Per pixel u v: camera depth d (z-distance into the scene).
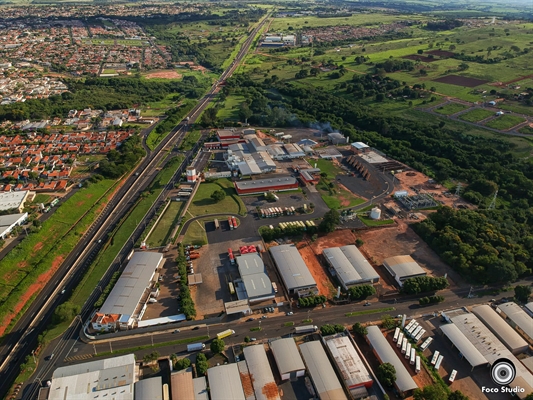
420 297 119.94
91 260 135.12
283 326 107.81
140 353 99.06
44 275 126.50
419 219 160.38
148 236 146.25
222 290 120.19
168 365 95.69
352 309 114.50
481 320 109.38
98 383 86.88
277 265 127.88
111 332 104.50
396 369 92.69
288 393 89.06
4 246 136.25
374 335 102.06
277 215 160.75
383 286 123.88
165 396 85.88
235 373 90.75
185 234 147.75
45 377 92.00
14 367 95.50
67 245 141.88
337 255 132.50
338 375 92.44
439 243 140.62
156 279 123.12
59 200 166.75
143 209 164.75
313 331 105.88
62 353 98.62
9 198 161.50
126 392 85.06
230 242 143.62
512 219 158.88
